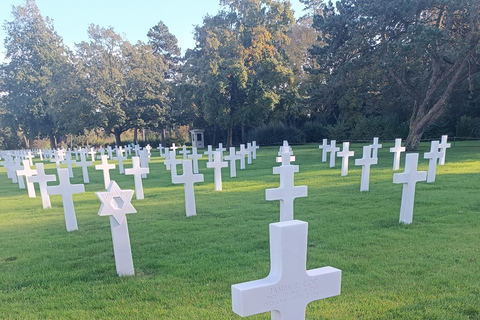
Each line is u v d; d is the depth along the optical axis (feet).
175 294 13.80
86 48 143.33
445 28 64.23
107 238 22.36
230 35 113.39
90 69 142.61
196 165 59.11
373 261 15.98
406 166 21.44
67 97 145.07
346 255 16.90
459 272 14.42
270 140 144.46
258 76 114.52
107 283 15.26
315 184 39.04
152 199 36.24
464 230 19.84
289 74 114.11
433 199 27.89
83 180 56.24
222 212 27.99
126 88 154.51
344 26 74.33
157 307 12.84
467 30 65.16
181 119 169.37
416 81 78.33
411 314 11.46
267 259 17.03
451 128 111.75
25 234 24.71
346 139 131.54
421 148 81.41
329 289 8.27
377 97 89.97
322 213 25.57
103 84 144.77
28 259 19.07
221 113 113.60
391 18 66.69
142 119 158.51
